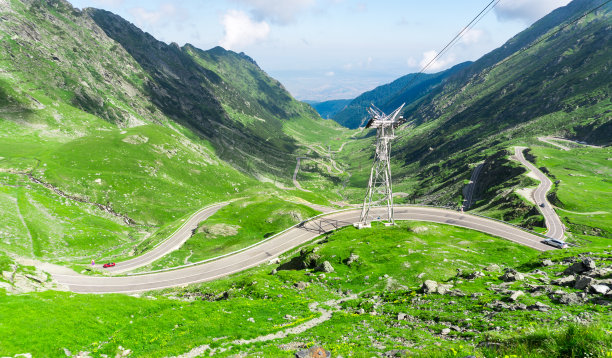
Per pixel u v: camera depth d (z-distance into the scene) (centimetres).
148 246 15075
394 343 2683
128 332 3969
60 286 5688
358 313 4372
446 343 2441
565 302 2927
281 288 6169
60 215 16900
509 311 2992
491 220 12825
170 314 4553
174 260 12825
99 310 4466
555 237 13125
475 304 3525
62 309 4238
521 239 10756
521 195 18750
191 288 8650
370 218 14012
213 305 5066
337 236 10869
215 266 10969
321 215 15125
